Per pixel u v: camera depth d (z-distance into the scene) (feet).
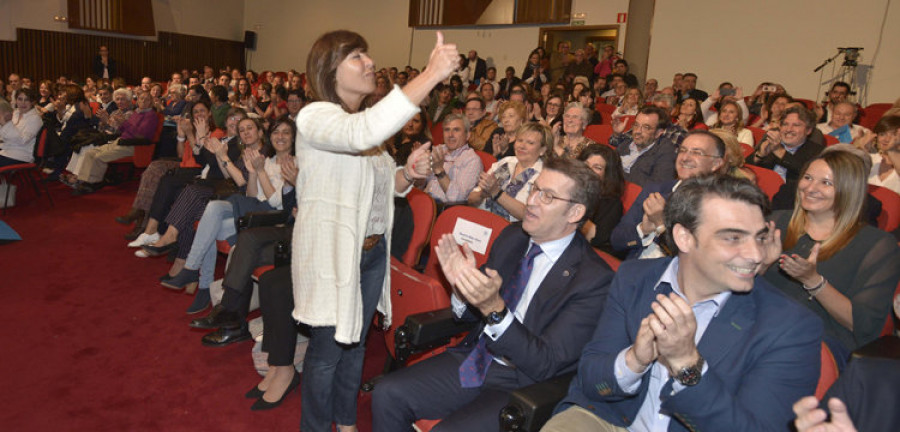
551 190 5.19
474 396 5.52
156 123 20.17
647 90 26.30
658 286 4.43
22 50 38.96
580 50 30.81
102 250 13.69
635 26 30.12
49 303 10.50
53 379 8.03
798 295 6.11
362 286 5.94
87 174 19.10
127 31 43.14
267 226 9.55
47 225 15.42
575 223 5.32
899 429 3.52
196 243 10.44
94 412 7.34
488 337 4.74
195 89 25.64
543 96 25.81
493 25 36.63
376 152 5.62
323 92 4.97
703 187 3.97
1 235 7.21
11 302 10.41
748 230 3.76
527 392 4.51
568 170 5.19
